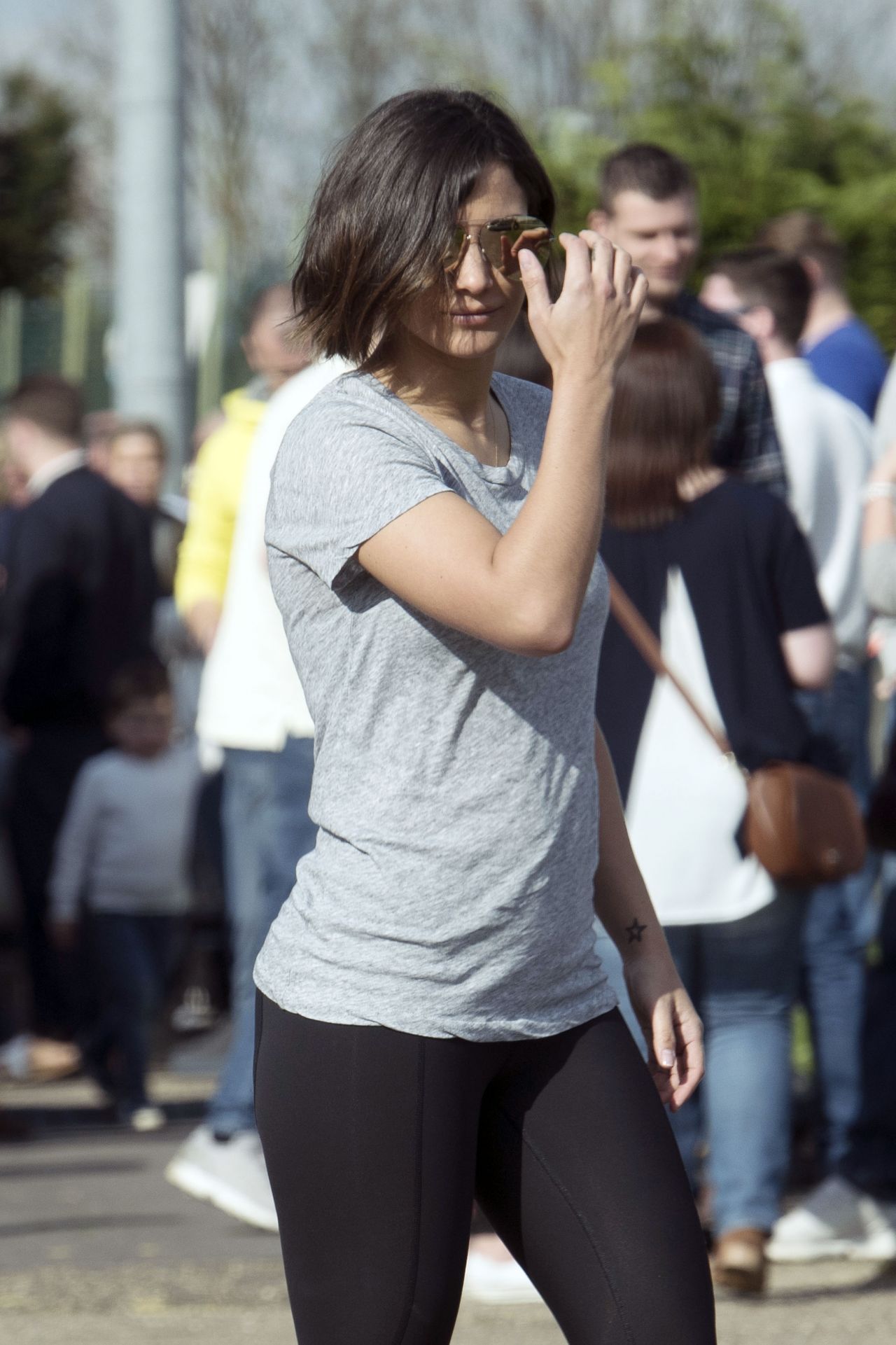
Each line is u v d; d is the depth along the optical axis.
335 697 6.41
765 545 11.91
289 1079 6.45
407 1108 6.32
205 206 74.94
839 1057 14.03
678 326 12.02
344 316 6.51
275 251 68.62
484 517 6.24
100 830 19.89
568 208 23.70
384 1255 6.37
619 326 6.18
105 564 21.58
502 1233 6.70
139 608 21.94
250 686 15.23
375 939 6.36
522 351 11.70
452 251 6.30
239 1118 14.89
